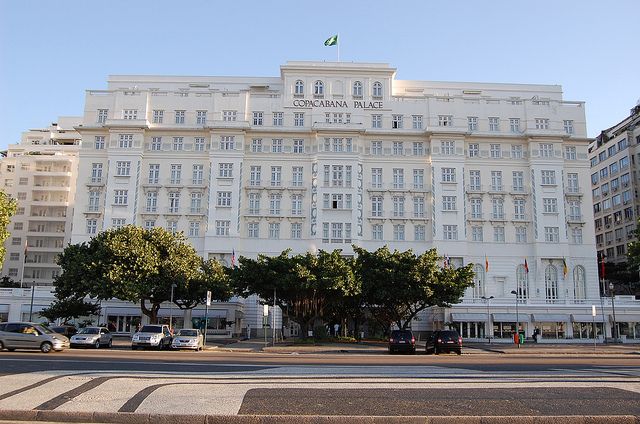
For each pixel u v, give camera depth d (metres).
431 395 15.18
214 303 74.25
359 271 60.41
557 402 14.44
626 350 48.34
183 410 13.09
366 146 81.06
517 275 78.19
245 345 53.72
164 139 80.94
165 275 57.94
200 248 78.00
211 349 46.81
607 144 113.88
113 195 78.44
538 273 77.56
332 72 82.69
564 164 81.12
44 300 74.31
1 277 105.12
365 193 79.56
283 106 81.75
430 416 12.81
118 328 74.38
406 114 82.19
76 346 44.22
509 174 80.94
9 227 107.62
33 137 122.38
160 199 79.06
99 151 80.44
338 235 77.19
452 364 27.89
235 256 76.31
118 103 81.31
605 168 114.25
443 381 18.00
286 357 34.19
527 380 18.44
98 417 12.66
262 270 57.19
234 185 78.69
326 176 78.62
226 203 78.25
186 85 87.12
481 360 32.97
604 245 113.19
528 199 80.12
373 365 26.50
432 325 74.81
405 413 13.12
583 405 14.12
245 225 78.44
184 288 58.59
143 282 56.81
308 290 56.38
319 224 77.25
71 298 65.31
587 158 81.44
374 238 78.56
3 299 74.19
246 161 80.25
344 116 81.56
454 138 80.38
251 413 12.93
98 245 60.00
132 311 74.25
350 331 74.56
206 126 79.50
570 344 62.03
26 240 107.06
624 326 70.94
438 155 80.00
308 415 12.79
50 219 107.50
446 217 78.56
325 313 63.34
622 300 72.62
